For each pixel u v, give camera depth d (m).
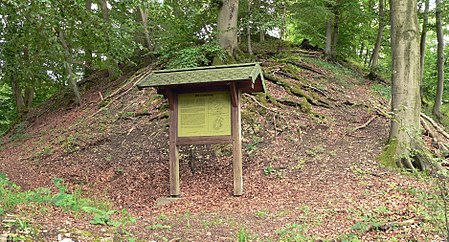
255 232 6.18
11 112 29.36
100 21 9.26
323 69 19.42
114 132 14.27
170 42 18.09
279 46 20.98
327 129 12.91
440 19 17.83
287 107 14.19
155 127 13.73
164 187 10.26
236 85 9.37
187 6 17.84
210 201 9.05
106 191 10.37
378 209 6.95
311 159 10.87
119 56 10.59
